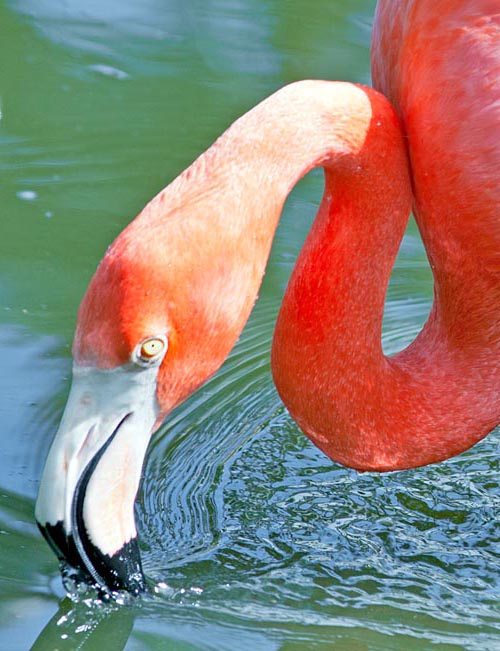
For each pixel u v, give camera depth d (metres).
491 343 5.81
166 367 5.03
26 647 5.28
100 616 5.43
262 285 8.47
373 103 5.32
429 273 8.75
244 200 4.91
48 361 7.50
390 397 5.68
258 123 4.98
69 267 8.42
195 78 10.61
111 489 5.21
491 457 6.94
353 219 5.38
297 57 10.82
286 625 5.45
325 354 5.48
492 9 5.42
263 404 7.34
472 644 5.36
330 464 6.82
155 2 11.83
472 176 5.43
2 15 11.34
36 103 10.26
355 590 5.74
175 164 9.61
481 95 5.37
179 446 6.89
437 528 6.29
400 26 5.68
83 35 11.18
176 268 4.84
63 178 9.43
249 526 6.21
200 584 5.71
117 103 10.32
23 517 6.21
